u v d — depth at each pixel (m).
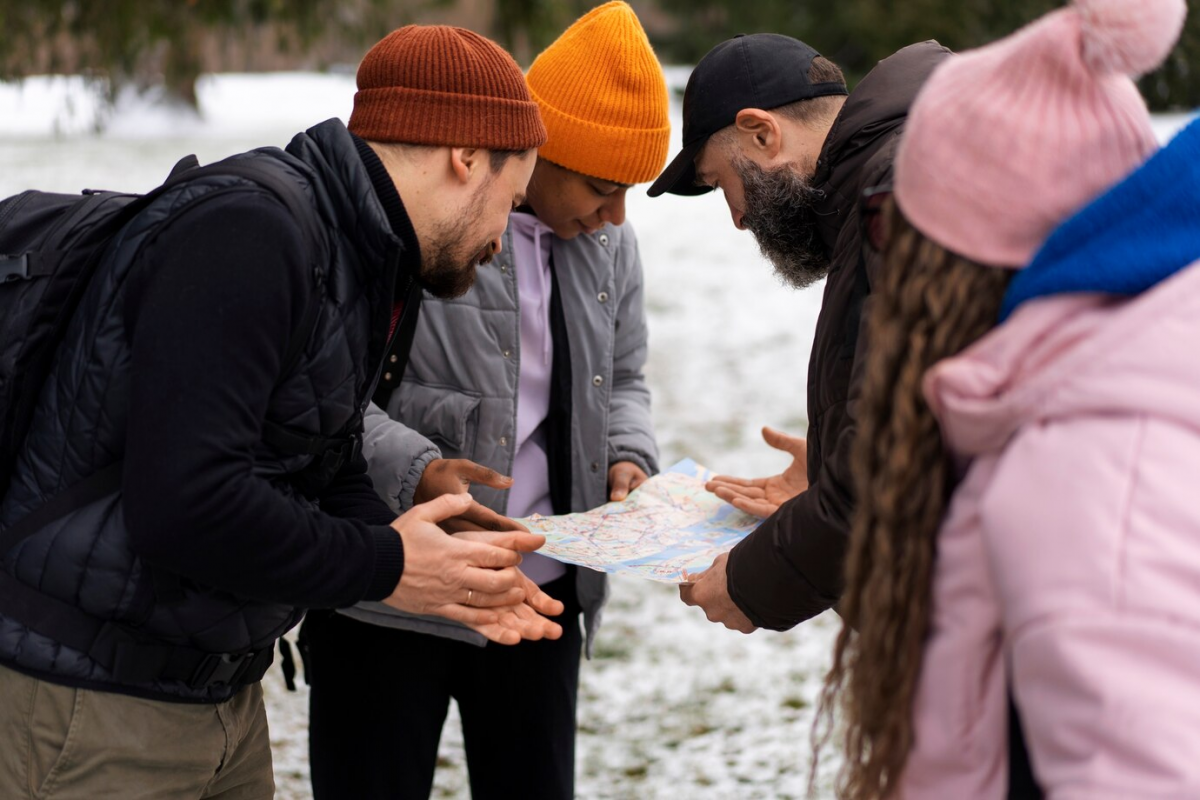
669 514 2.23
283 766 3.20
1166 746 0.88
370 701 2.24
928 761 1.12
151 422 1.41
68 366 1.51
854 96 1.83
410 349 2.24
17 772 1.56
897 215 1.15
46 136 20.38
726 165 2.08
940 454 1.11
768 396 6.75
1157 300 0.97
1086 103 1.04
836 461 1.62
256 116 24.69
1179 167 1.00
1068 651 0.93
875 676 1.13
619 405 2.55
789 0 22.38
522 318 2.29
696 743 3.33
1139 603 0.91
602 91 2.14
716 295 9.52
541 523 2.13
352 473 1.91
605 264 2.36
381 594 1.64
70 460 1.51
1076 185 1.04
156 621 1.54
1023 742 1.10
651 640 3.97
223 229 1.43
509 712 2.35
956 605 1.09
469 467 2.13
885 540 1.13
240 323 1.42
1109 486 0.95
